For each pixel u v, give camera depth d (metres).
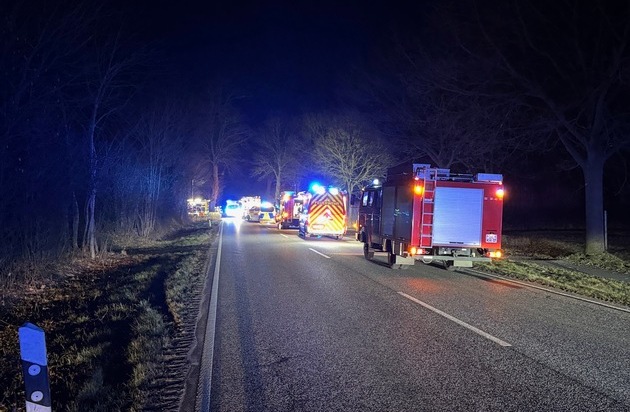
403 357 7.09
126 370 6.41
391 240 16.44
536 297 11.77
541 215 39.84
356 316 9.52
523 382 6.16
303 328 8.65
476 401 5.57
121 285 12.61
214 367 6.72
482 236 15.14
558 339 8.07
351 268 16.44
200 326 8.88
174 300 10.72
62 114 15.22
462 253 15.14
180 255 19.64
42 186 13.34
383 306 10.42
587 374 6.46
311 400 5.62
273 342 7.84
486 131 24.56
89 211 18.73
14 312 9.62
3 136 11.37
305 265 17.14
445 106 26.75
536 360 7.00
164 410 5.40
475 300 11.22
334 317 9.45
